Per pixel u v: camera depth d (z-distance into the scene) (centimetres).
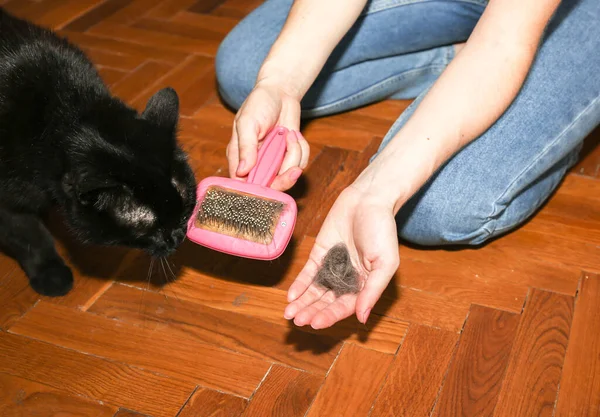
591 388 131
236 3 277
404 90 216
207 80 230
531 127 153
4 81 142
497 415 127
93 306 156
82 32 259
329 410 130
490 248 166
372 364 138
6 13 163
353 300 117
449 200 153
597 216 174
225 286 159
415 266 162
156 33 258
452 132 126
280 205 124
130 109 148
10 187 145
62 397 135
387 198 119
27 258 161
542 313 148
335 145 200
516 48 128
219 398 134
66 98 143
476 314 149
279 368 139
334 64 196
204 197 128
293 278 160
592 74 156
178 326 150
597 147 196
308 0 153
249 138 133
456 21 195
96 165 130
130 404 133
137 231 139
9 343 147
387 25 192
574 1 162
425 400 131
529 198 163
